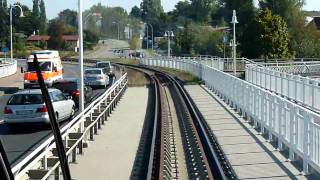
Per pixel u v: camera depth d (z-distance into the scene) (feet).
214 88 114.73
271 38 226.99
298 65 162.81
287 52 230.89
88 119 61.36
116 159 49.16
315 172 36.76
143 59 286.25
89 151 53.16
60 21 522.88
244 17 280.10
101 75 136.98
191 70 181.06
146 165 46.39
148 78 174.19
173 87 139.03
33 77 120.47
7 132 66.69
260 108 56.44
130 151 53.16
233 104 81.51
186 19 548.31
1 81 160.35
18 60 307.37
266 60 213.05
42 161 37.99
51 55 122.62
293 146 40.86
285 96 86.17
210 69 124.77
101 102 73.72
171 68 226.99
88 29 609.42
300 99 76.48
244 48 241.35
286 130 43.60
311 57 248.73
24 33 461.37
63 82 91.25
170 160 48.11
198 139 56.13
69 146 46.42
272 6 276.62
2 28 377.50
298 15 274.57
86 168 45.11
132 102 105.09
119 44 574.15
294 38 265.75
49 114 10.91
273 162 41.11
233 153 45.06
